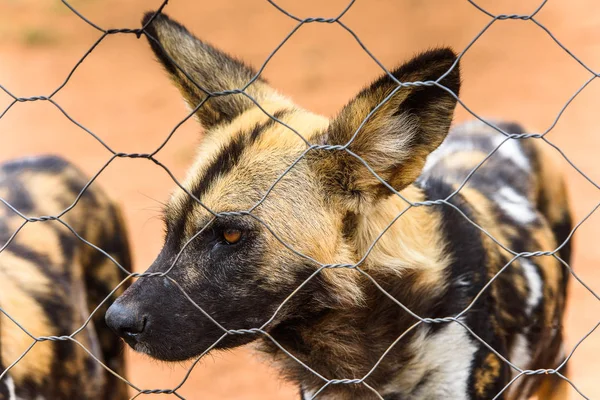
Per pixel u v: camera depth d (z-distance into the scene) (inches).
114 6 1109.1
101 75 909.8
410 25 983.0
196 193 213.3
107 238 325.1
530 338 265.4
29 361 263.4
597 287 445.7
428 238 230.7
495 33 937.5
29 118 798.5
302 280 211.8
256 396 380.2
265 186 211.8
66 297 289.4
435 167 296.7
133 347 206.7
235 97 244.8
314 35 978.1
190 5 1112.2
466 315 229.9
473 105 764.6
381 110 200.2
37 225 298.8
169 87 869.2
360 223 215.8
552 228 321.4
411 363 227.1
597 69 818.2
